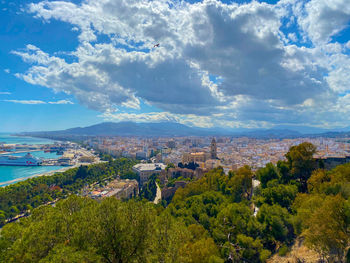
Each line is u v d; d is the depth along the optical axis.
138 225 39.16
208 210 95.12
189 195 139.00
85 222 37.88
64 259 29.55
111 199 41.88
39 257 35.44
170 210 105.12
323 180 82.38
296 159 103.56
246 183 116.69
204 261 49.22
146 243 39.25
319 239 40.81
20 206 185.12
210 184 147.38
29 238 36.31
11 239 39.66
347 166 85.06
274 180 100.12
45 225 39.34
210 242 56.09
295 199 71.38
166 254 38.91
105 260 36.69
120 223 37.94
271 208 68.56
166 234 43.97
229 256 57.53
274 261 56.25
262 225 66.25
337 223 39.34
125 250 37.28
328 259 44.69
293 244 58.97
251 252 57.53
